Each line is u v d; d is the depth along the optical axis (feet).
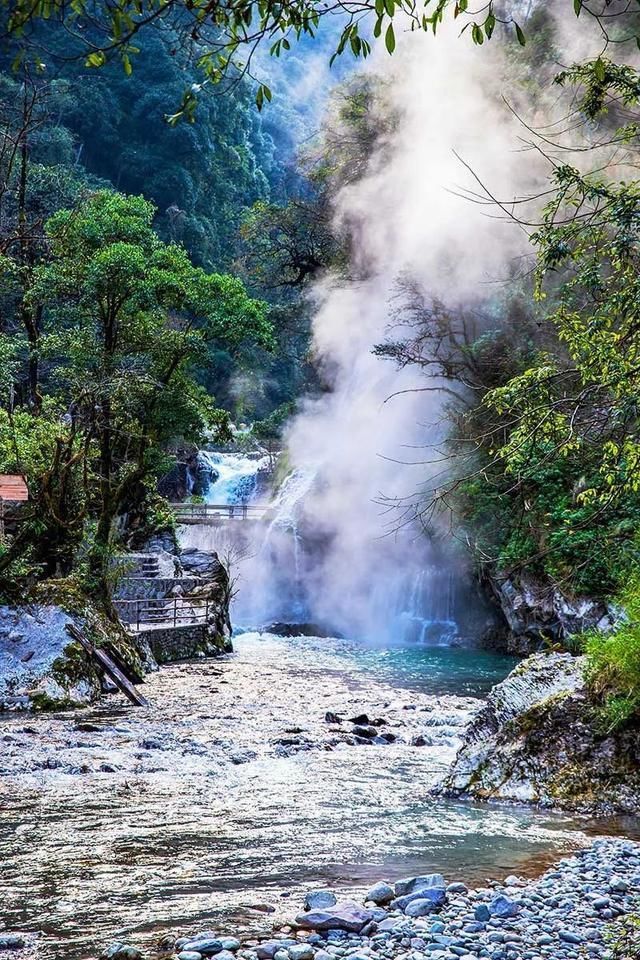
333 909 17.48
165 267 76.33
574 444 17.24
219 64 11.23
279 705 55.26
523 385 17.43
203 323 87.76
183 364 82.23
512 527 72.74
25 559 63.31
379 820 26.18
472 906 17.97
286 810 27.63
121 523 95.86
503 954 15.30
